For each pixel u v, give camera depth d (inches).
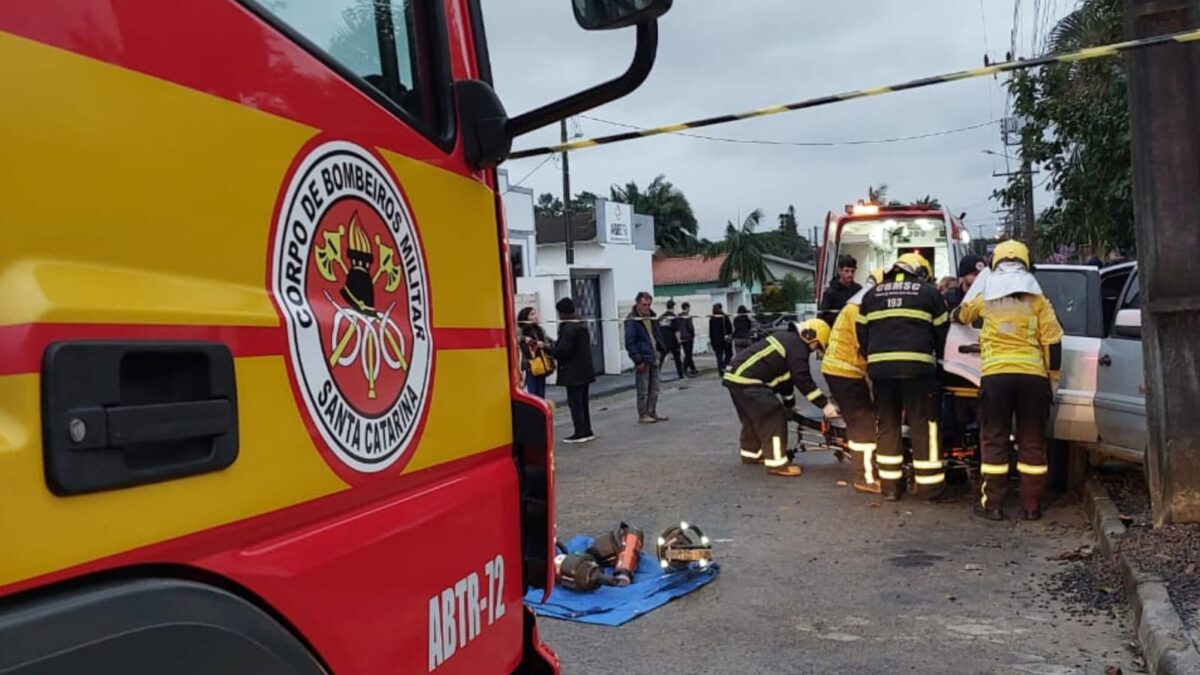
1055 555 229.8
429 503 70.8
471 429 78.5
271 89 57.6
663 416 550.9
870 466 304.8
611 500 315.6
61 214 43.6
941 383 287.3
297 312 57.3
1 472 39.0
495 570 81.1
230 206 53.3
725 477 343.3
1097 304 273.9
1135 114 211.3
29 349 40.7
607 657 177.9
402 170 70.7
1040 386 256.4
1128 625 183.2
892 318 279.1
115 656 42.2
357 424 62.2
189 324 49.0
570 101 79.4
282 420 55.0
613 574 219.0
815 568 229.5
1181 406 212.4
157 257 48.4
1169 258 209.3
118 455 44.4
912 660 171.0
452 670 72.7
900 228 582.9
